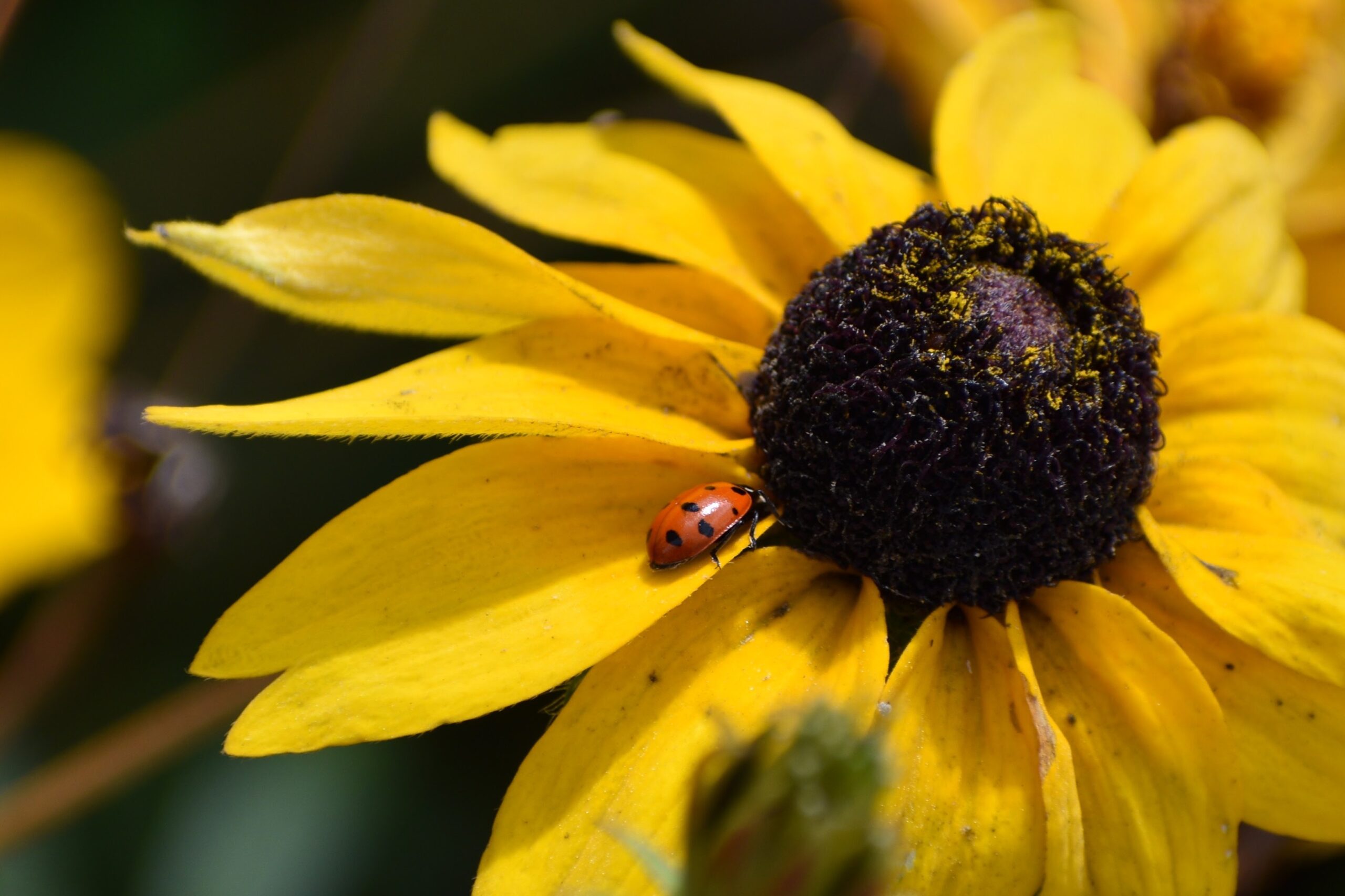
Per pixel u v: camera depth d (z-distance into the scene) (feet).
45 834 0.74
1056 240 0.68
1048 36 0.75
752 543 0.66
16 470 0.75
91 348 0.77
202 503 0.77
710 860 0.58
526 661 0.64
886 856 0.58
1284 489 0.69
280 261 0.66
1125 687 0.66
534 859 0.64
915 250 0.67
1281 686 0.67
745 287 0.70
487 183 0.71
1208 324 0.70
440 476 0.66
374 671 0.64
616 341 0.68
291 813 0.77
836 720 0.58
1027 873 0.65
